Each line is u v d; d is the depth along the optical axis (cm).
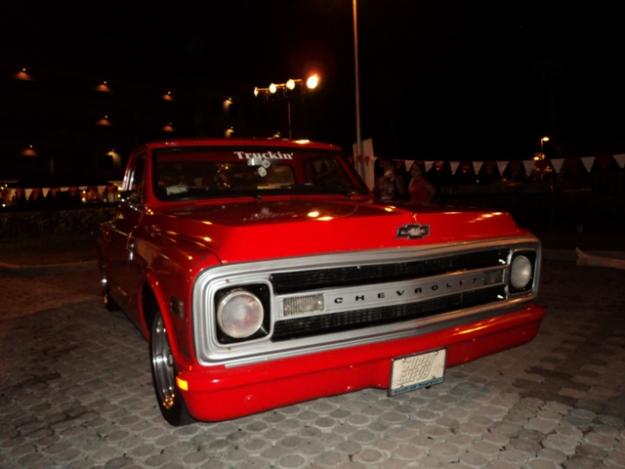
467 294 315
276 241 260
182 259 266
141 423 346
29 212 1823
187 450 307
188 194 416
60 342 539
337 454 296
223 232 262
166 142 439
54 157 3953
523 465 279
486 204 1766
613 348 462
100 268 637
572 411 340
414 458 288
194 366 252
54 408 375
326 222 275
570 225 1529
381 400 366
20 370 458
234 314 246
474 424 326
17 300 764
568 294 675
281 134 3553
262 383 253
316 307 263
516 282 333
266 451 303
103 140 4150
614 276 789
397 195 1076
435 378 299
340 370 269
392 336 285
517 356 448
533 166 1252
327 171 488
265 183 452
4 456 308
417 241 293
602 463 279
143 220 396
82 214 1948
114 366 461
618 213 1431
